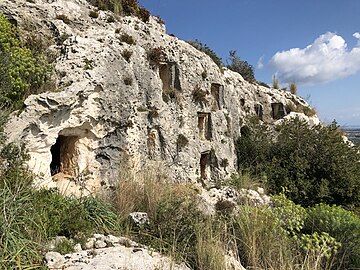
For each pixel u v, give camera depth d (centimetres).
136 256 597
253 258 699
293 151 1677
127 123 1127
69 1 1323
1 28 909
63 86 946
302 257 745
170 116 1343
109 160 1064
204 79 1572
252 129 1959
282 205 1087
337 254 805
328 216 939
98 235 664
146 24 1555
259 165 1669
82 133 1005
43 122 872
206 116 1592
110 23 1347
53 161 1065
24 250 521
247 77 2650
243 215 837
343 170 1528
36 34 1077
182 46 1555
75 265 531
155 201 859
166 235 730
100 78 1033
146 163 1170
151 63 1328
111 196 916
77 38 1091
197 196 1057
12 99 853
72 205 716
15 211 567
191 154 1394
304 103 2623
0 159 748
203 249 662
